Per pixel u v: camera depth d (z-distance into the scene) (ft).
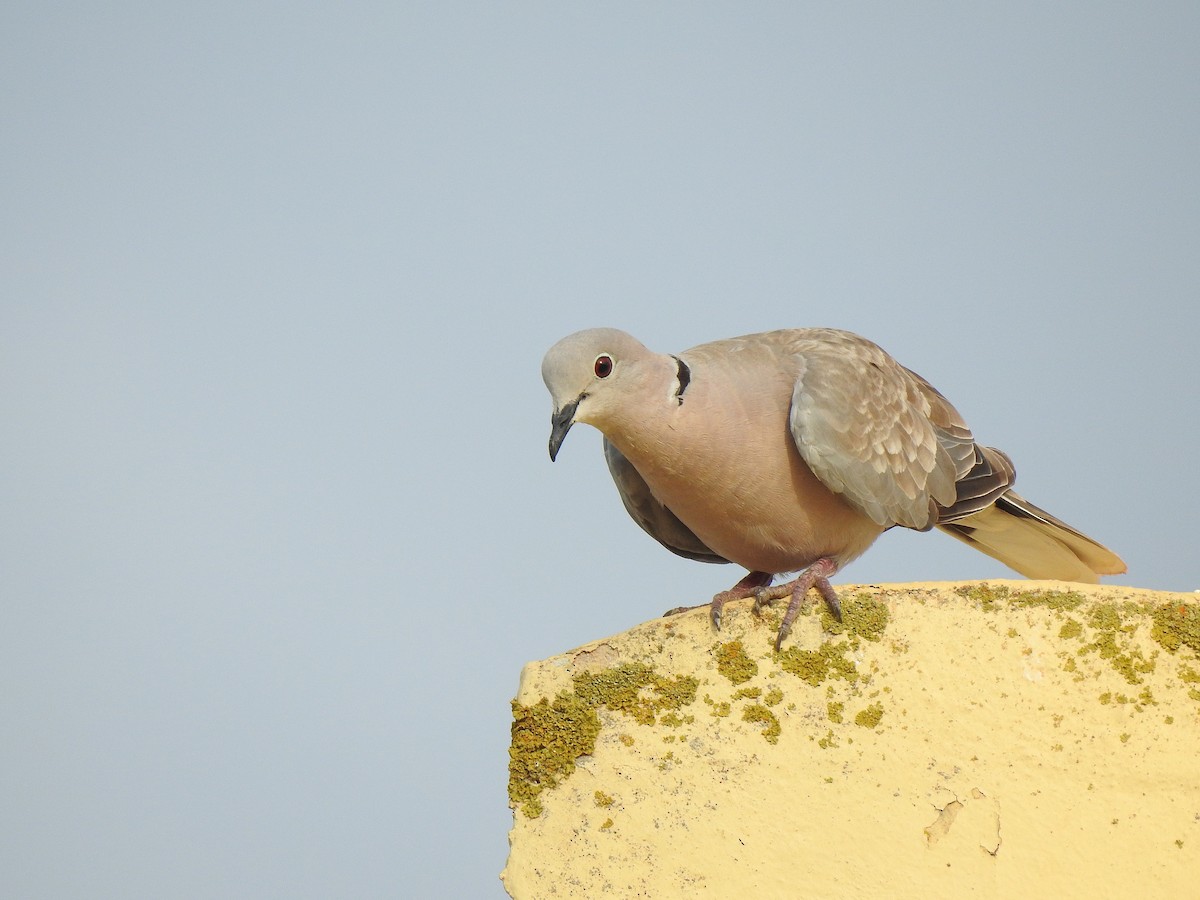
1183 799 25.45
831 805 26.21
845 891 25.63
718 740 27.04
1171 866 25.07
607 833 26.73
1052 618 26.81
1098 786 25.67
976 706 26.43
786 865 25.94
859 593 27.66
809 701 27.04
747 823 26.32
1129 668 26.30
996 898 25.21
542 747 27.58
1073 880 25.14
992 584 27.30
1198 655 26.17
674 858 26.35
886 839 25.81
